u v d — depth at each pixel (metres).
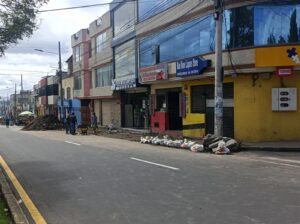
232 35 21.61
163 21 29.03
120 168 13.67
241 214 7.72
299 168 13.11
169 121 30.44
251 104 21.58
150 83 31.33
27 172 13.73
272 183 10.52
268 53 20.27
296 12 20.34
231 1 21.55
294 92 20.95
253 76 21.47
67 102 60.88
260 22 20.80
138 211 8.23
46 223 7.79
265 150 18.77
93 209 8.59
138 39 33.19
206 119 25.14
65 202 9.33
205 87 25.25
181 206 8.45
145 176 11.99
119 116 41.12
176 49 27.41
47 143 25.22
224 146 17.95
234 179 11.16
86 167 14.16
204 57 23.94
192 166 13.73
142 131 33.81
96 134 36.34
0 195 10.11
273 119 21.23
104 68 44.59
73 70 58.03
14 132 43.41
